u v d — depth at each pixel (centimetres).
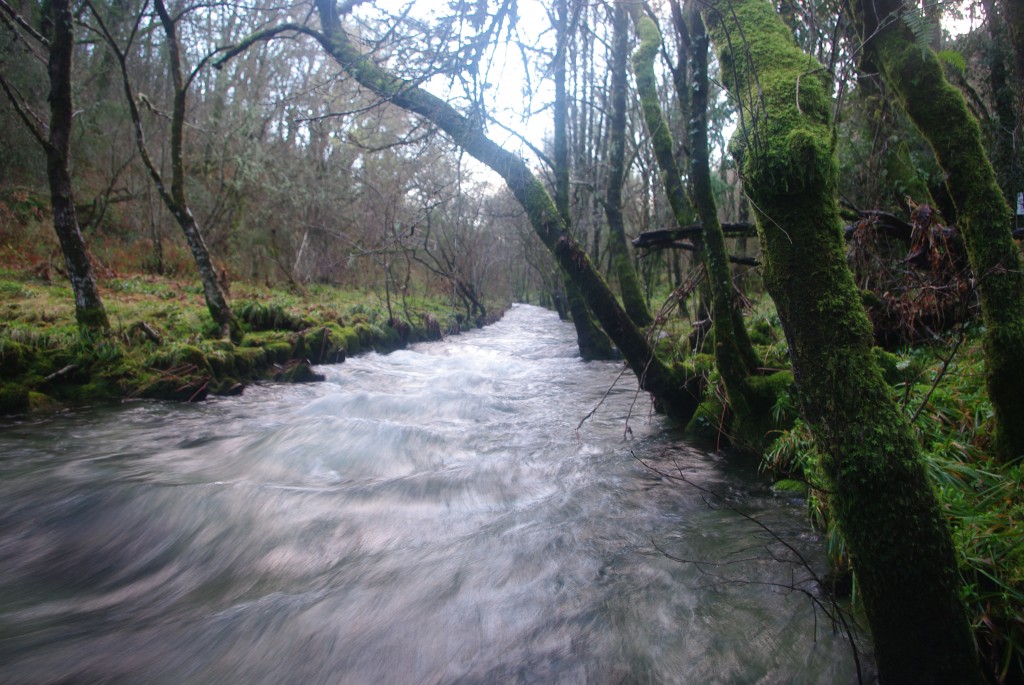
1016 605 256
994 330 340
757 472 557
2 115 1473
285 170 2156
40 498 493
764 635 312
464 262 2250
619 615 337
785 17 544
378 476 579
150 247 1938
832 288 225
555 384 1094
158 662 305
